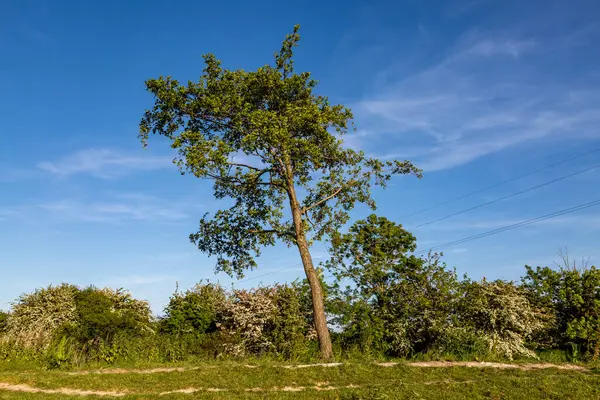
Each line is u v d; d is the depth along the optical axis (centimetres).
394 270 2333
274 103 2361
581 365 1859
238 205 2422
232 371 1645
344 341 2253
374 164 2423
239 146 2222
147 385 1462
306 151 2217
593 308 2108
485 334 2094
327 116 2316
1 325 2412
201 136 2180
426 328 2155
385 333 2205
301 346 2133
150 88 2306
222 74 2334
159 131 2381
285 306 2202
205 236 2395
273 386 1468
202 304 2417
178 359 2020
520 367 1761
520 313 2117
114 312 2353
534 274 2316
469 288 2205
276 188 2417
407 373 1622
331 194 2423
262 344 2128
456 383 1455
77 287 2458
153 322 2484
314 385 1493
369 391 1348
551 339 2194
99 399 1323
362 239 2444
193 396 1321
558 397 1297
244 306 2200
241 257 2409
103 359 1950
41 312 2291
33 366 1902
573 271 2217
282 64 2381
